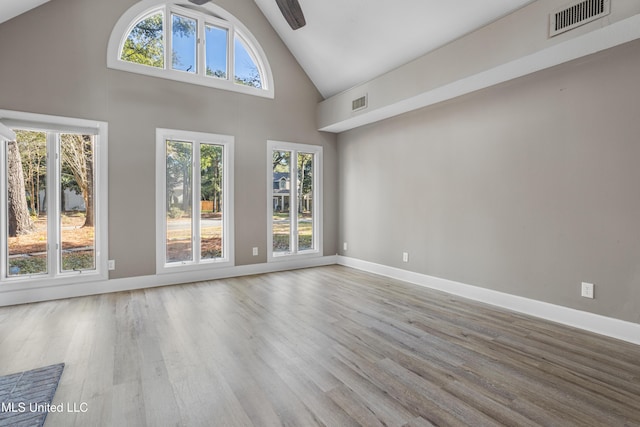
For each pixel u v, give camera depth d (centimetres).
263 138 510
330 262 587
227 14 479
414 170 446
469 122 376
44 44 362
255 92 501
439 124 411
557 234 303
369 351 243
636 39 253
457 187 391
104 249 394
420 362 226
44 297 363
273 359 230
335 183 591
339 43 454
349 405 178
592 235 280
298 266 550
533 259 320
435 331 281
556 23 260
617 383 201
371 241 520
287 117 533
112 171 398
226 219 482
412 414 171
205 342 257
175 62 446
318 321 303
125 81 405
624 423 164
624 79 261
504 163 343
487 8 306
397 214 473
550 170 307
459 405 178
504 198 344
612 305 269
